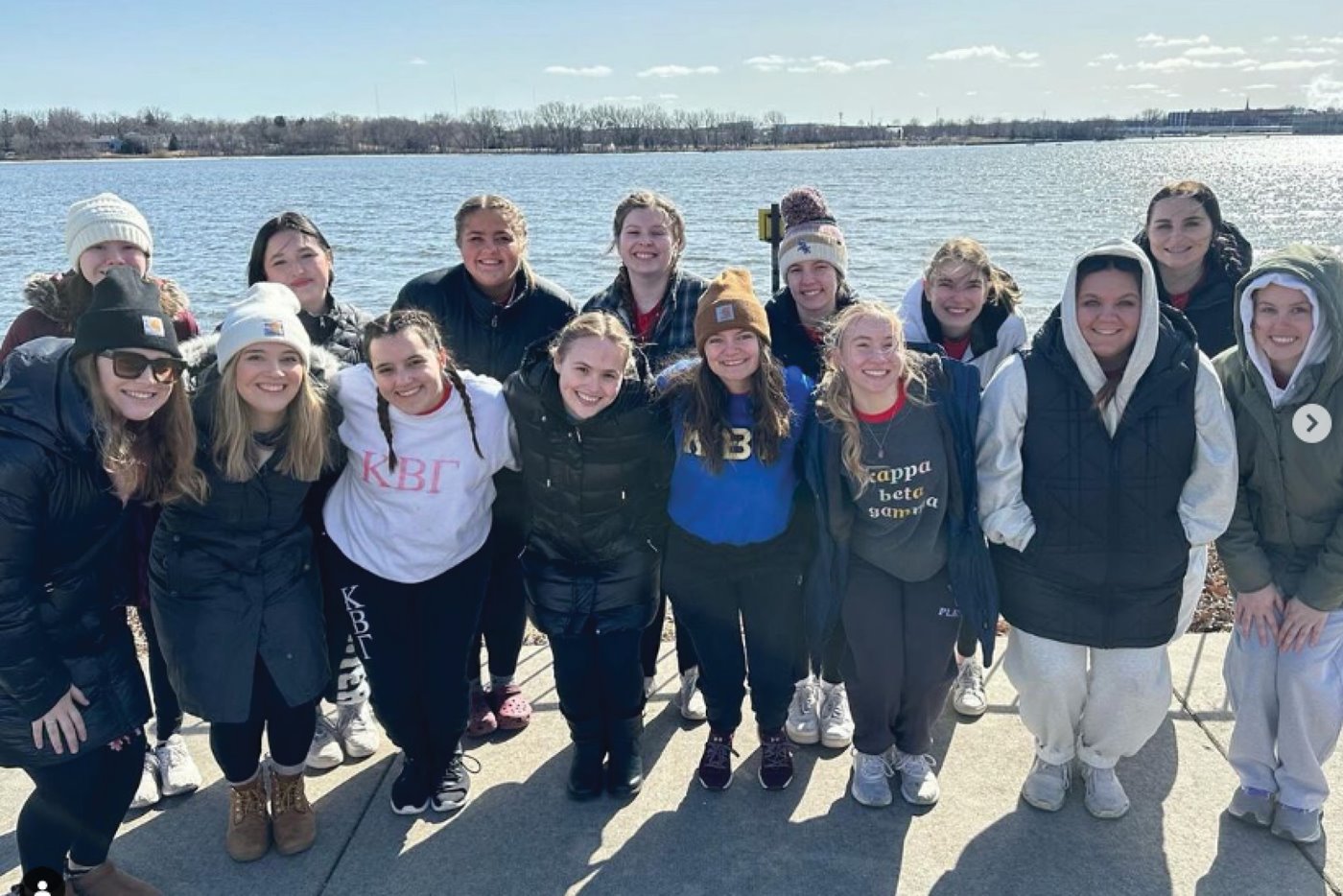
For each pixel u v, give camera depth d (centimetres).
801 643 330
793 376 306
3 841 294
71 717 246
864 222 3300
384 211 4412
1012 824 295
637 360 298
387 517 288
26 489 230
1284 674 278
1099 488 271
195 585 269
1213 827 291
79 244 322
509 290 359
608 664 305
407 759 309
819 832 294
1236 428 278
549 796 314
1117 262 260
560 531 299
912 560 291
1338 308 255
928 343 310
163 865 286
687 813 305
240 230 3431
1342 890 265
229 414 255
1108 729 290
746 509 296
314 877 280
